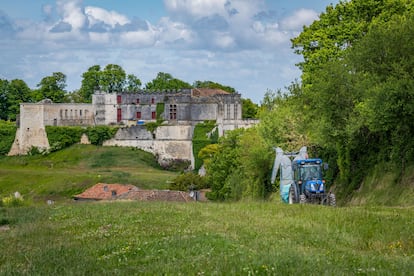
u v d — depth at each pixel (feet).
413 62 144.87
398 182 151.43
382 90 141.59
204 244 81.92
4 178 415.23
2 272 71.67
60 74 639.35
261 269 65.41
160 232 96.84
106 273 68.59
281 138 217.36
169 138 499.10
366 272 65.77
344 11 229.04
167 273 65.77
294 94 218.79
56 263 76.07
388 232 93.15
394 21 165.68
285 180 160.56
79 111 524.11
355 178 171.42
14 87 614.75
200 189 346.74
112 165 476.54
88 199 316.81
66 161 486.79
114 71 620.90
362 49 157.07
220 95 496.64
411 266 68.90
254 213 118.32
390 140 163.02
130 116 519.19
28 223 121.80
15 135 518.78
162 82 649.20
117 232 100.22
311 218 107.76
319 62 222.89
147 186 373.40
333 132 168.66
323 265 67.82
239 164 269.03
